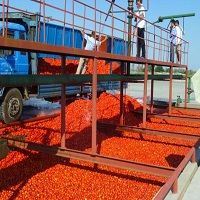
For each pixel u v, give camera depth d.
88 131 8.02
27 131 7.45
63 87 5.87
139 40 8.23
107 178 5.42
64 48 4.88
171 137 7.77
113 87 13.49
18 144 6.14
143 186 5.22
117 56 6.55
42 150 5.95
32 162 5.79
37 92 9.62
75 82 5.42
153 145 7.47
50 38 10.11
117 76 7.27
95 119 5.60
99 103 11.09
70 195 4.78
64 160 5.98
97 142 7.23
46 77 4.70
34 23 9.29
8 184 4.93
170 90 10.36
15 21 9.43
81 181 5.25
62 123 5.91
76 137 7.46
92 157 5.54
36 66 9.68
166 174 5.01
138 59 7.58
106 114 10.16
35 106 10.68
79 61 10.55
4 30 4.09
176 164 6.44
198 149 5.80
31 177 5.21
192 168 5.06
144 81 8.12
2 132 7.06
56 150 5.82
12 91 8.10
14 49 4.26
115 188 5.10
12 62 8.75
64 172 5.50
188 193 4.34
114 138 7.73
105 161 5.44
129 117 10.12
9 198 4.52
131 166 5.25
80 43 11.88
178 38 10.77
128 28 7.79
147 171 5.14
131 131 7.94
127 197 4.81
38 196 4.67
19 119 8.34
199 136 7.27
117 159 5.34
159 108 12.88
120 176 5.54
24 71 9.26
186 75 12.36
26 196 4.63
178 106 13.04
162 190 3.42
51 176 5.33
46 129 7.77
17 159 5.83
